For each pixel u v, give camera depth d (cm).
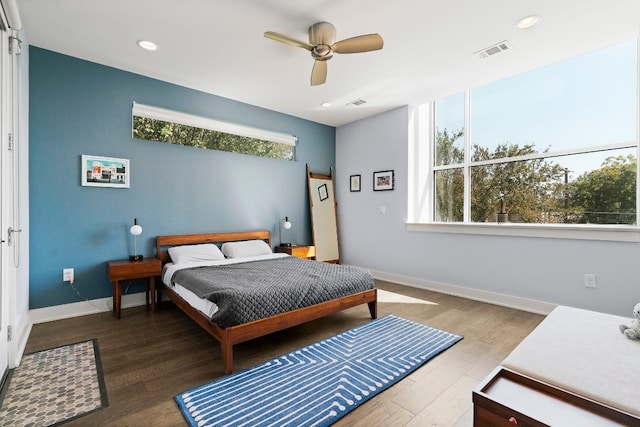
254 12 229
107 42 272
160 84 349
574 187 307
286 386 177
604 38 261
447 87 365
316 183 503
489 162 370
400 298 360
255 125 430
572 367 115
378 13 229
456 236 377
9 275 196
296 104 426
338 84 358
